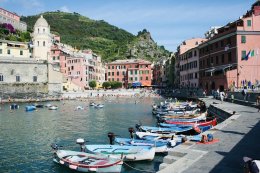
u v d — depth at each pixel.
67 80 149.75
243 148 21.08
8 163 29.39
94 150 28.36
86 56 165.38
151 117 64.81
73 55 162.12
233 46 77.38
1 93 116.00
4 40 135.12
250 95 54.56
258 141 23.30
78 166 24.70
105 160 25.31
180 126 40.97
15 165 28.75
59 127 51.59
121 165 25.06
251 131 27.47
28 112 76.75
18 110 81.81
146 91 149.12
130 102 110.81
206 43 94.81
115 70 190.50
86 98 130.75
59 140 40.06
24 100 112.81
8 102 108.75
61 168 27.16
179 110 63.50
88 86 161.00
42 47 145.75
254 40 75.56
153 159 27.78
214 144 22.45
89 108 87.38
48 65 128.88
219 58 86.00
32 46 145.75
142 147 29.00
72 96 133.25
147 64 182.88
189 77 117.31
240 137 24.91
